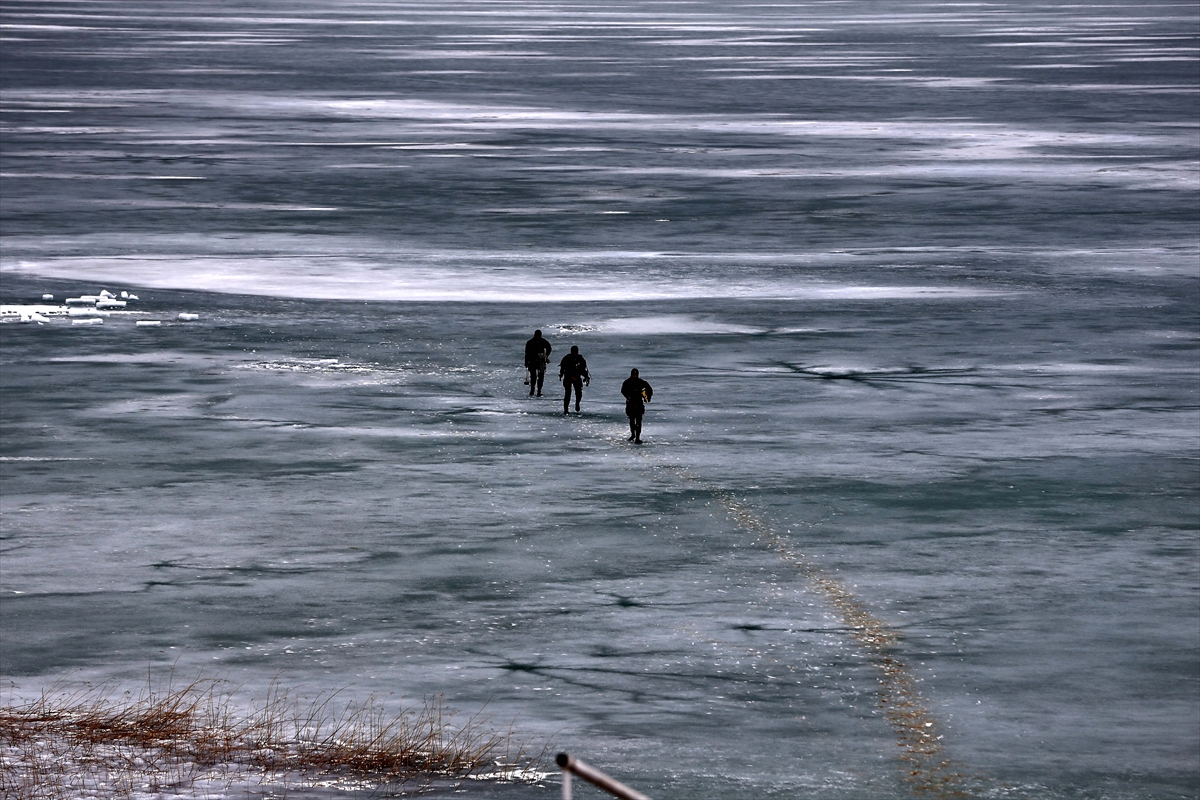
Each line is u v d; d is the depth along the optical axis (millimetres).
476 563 44781
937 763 29062
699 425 65562
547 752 29047
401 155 185500
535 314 93812
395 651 36594
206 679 34281
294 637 37719
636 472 56844
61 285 103062
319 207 143250
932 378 76125
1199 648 37219
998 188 156875
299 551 46062
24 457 58688
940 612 40156
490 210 141625
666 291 102438
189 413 67000
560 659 36000
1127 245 122625
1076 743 30438
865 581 43062
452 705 32375
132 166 173250
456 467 57531
